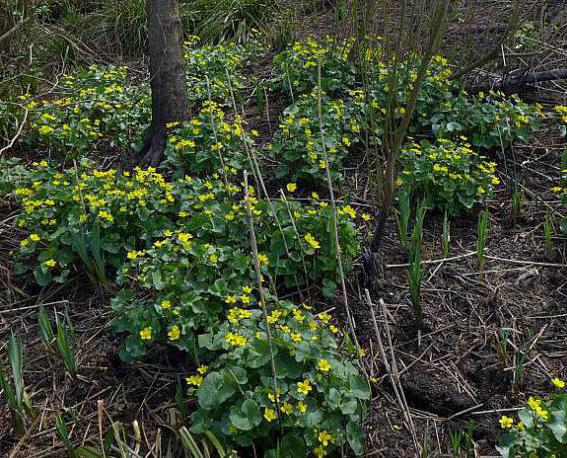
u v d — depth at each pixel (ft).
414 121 15.35
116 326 9.96
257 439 8.47
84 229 11.48
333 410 8.47
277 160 14.48
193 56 18.72
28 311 11.07
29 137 15.58
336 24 18.17
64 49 21.01
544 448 7.66
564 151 14.02
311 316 9.65
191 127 13.97
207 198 11.89
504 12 19.53
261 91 17.62
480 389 9.60
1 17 17.80
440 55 16.79
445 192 12.74
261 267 10.53
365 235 12.41
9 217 12.98
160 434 8.77
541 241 12.37
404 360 10.09
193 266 10.53
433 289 11.35
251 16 22.33
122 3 22.50
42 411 9.35
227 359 8.91
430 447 8.82
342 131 14.89
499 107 14.78
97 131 15.72
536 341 10.33
